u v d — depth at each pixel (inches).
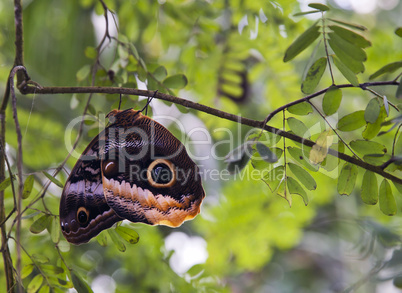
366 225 35.5
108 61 37.9
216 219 39.1
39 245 34.3
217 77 37.8
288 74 37.9
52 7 38.2
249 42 37.2
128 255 36.3
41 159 37.0
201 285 36.0
